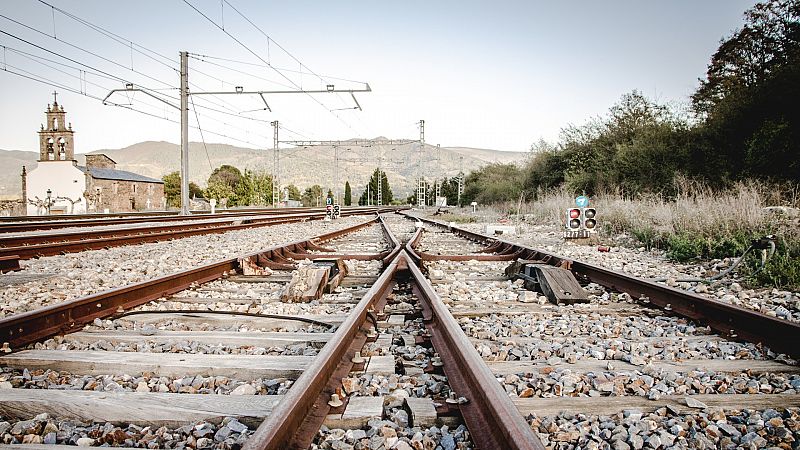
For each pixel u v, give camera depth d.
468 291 6.93
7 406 2.93
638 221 15.27
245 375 3.56
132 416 2.86
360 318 4.46
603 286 7.14
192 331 4.68
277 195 60.44
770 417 2.96
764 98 16.86
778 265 7.47
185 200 26.95
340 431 2.74
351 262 9.64
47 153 86.38
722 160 18.44
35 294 6.71
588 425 2.85
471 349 3.44
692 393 3.34
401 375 3.54
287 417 2.37
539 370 3.71
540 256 9.08
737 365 3.84
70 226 19.19
